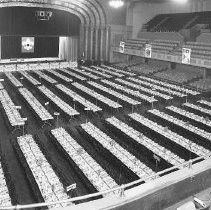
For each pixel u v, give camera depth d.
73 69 47.12
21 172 16.47
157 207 6.72
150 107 29.00
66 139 18.55
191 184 7.29
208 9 46.97
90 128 20.59
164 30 49.81
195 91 33.28
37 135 21.75
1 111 26.00
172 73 42.94
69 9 49.81
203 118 23.39
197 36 44.06
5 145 20.08
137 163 15.31
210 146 18.94
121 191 6.37
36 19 48.34
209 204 7.02
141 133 19.81
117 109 27.61
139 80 39.06
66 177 14.95
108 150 16.86
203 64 36.97
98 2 49.69
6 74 42.31
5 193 12.29
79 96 29.83
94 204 6.06
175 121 22.50
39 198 12.32
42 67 48.94
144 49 46.38
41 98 30.88
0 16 46.03
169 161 15.62
